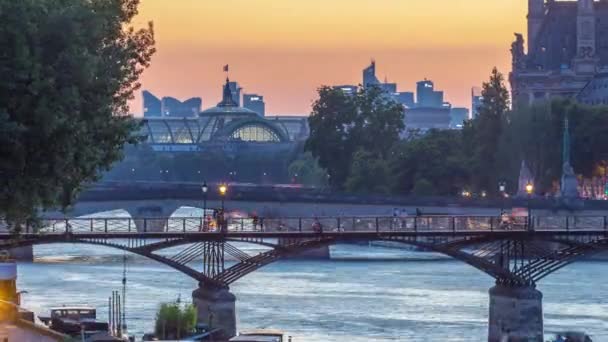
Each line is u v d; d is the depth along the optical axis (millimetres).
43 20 122812
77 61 123562
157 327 191375
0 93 120375
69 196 131625
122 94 139375
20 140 121625
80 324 173875
